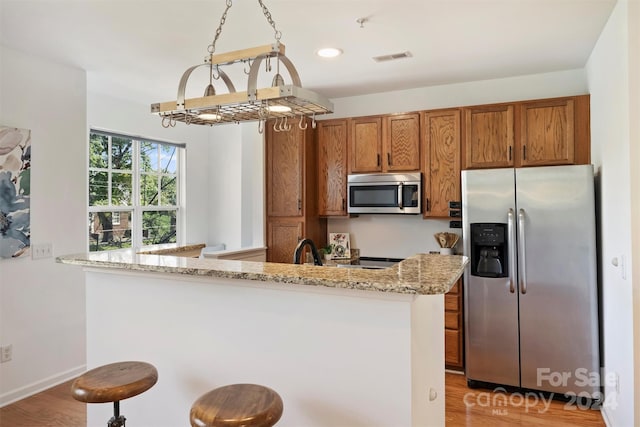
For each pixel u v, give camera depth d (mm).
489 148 3527
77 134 3377
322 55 3092
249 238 5484
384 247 4242
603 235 2781
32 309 3062
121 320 2158
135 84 3826
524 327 3018
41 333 3121
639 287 2088
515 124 3441
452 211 3637
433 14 2434
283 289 1736
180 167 5402
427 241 4059
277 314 1770
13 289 2947
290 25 2572
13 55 2939
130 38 2766
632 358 2121
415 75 3598
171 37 2752
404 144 3863
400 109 4098
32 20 2494
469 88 3836
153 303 2066
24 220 2992
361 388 1609
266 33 2695
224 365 1890
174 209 5324
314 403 1697
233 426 1352
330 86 3922
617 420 2449
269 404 1461
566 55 3139
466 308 3197
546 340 2959
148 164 5016
